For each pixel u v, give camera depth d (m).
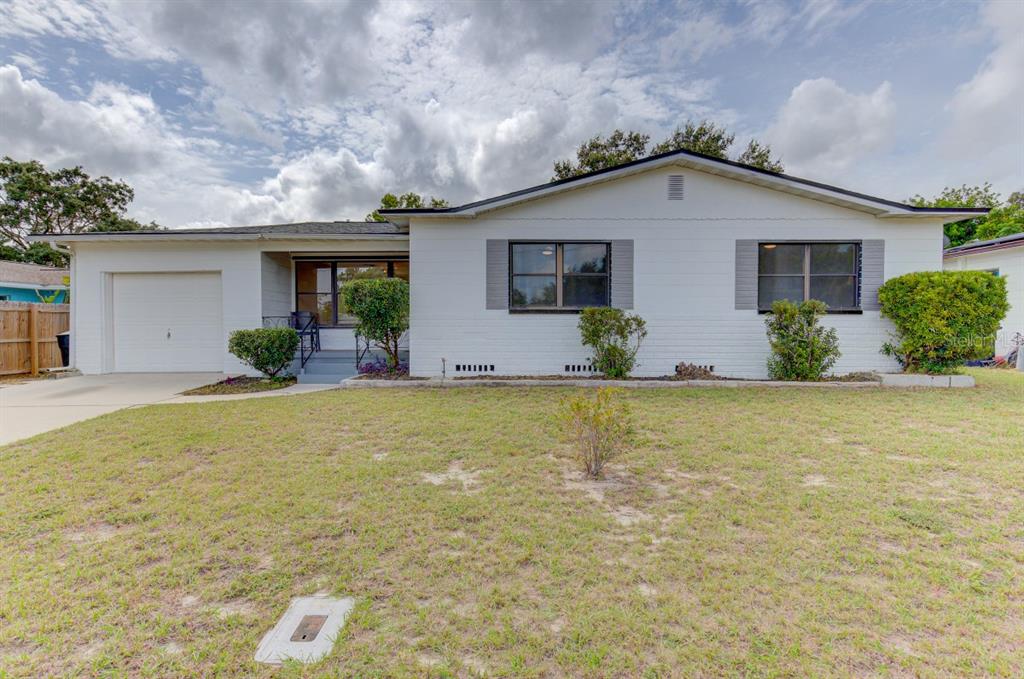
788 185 8.82
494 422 5.71
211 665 1.83
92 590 2.33
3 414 6.47
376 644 1.94
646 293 9.23
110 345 10.96
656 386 8.26
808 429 5.29
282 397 7.59
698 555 2.62
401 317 9.16
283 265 11.78
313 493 3.55
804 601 2.20
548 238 9.25
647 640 1.95
